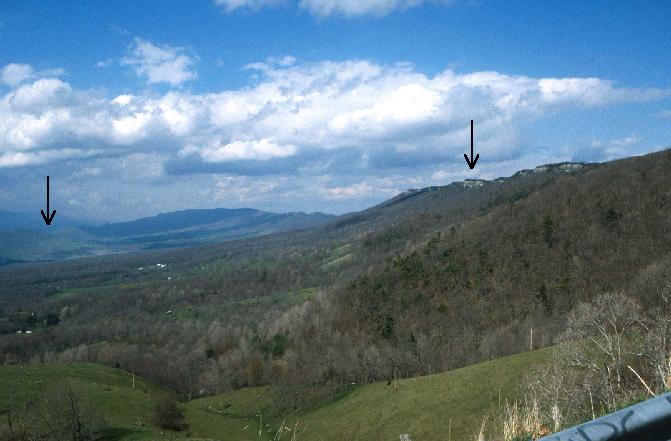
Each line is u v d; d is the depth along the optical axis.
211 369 146.75
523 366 72.94
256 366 135.88
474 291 138.62
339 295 163.00
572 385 24.02
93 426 66.44
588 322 40.94
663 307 48.53
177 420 83.94
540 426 5.75
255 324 172.12
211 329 167.75
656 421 3.16
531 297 125.31
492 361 82.06
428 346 118.38
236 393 130.50
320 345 139.38
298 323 154.88
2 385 91.44
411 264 164.12
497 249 152.50
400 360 112.50
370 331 137.88
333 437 85.19
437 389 82.81
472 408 69.38
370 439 78.88
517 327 110.81
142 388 124.38
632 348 28.53
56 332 181.00
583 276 124.19
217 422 93.69
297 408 107.50
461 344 114.94
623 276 115.88
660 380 7.30
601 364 28.89
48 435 62.91
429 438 68.19
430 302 142.25
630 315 37.66
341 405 97.12
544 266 136.12
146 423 79.94
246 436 88.81
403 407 82.81
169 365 148.62
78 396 66.81
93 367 130.12
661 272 62.22
